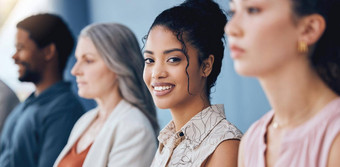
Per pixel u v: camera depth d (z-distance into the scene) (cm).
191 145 138
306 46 88
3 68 504
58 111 254
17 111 280
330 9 89
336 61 90
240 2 91
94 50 206
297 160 91
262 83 95
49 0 484
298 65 90
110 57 204
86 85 209
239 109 310
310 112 93
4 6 509
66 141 248
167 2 365
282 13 87
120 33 209
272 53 88
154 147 196
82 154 208
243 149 111
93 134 213
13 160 257
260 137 104
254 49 88
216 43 144
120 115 201
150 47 143
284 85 92
